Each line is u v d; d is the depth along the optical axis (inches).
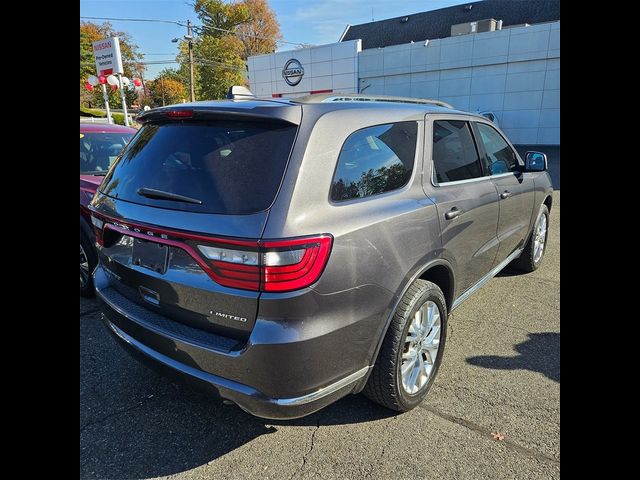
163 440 94.3
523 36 832.3
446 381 113.9
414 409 103.0
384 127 95.7
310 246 71.7
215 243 73.1
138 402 107.0
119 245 95.3
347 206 81.4
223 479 83.8
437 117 115.3
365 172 88.0
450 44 911.7
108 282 104.0
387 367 91.5
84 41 2229.3
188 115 88.3
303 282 71.4
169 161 88.0
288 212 72.0
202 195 78.9
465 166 124.5
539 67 830.5
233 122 84.3
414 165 101.7
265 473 85.0
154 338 84.1
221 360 74.6
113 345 133.9
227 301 73.8
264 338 70.6
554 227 273.3
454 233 109.9
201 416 102.2
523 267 191.9
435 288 100.6
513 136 884.6
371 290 82.6
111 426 98.3
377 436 94.4
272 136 79.2
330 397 79.6
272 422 99.7
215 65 2269.9
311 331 72.9
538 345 131.4
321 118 82.2
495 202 134.7
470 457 88.1
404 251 90.3
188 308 79.8
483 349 129.6
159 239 81.5
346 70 1055.0
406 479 83.0
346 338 79.0
